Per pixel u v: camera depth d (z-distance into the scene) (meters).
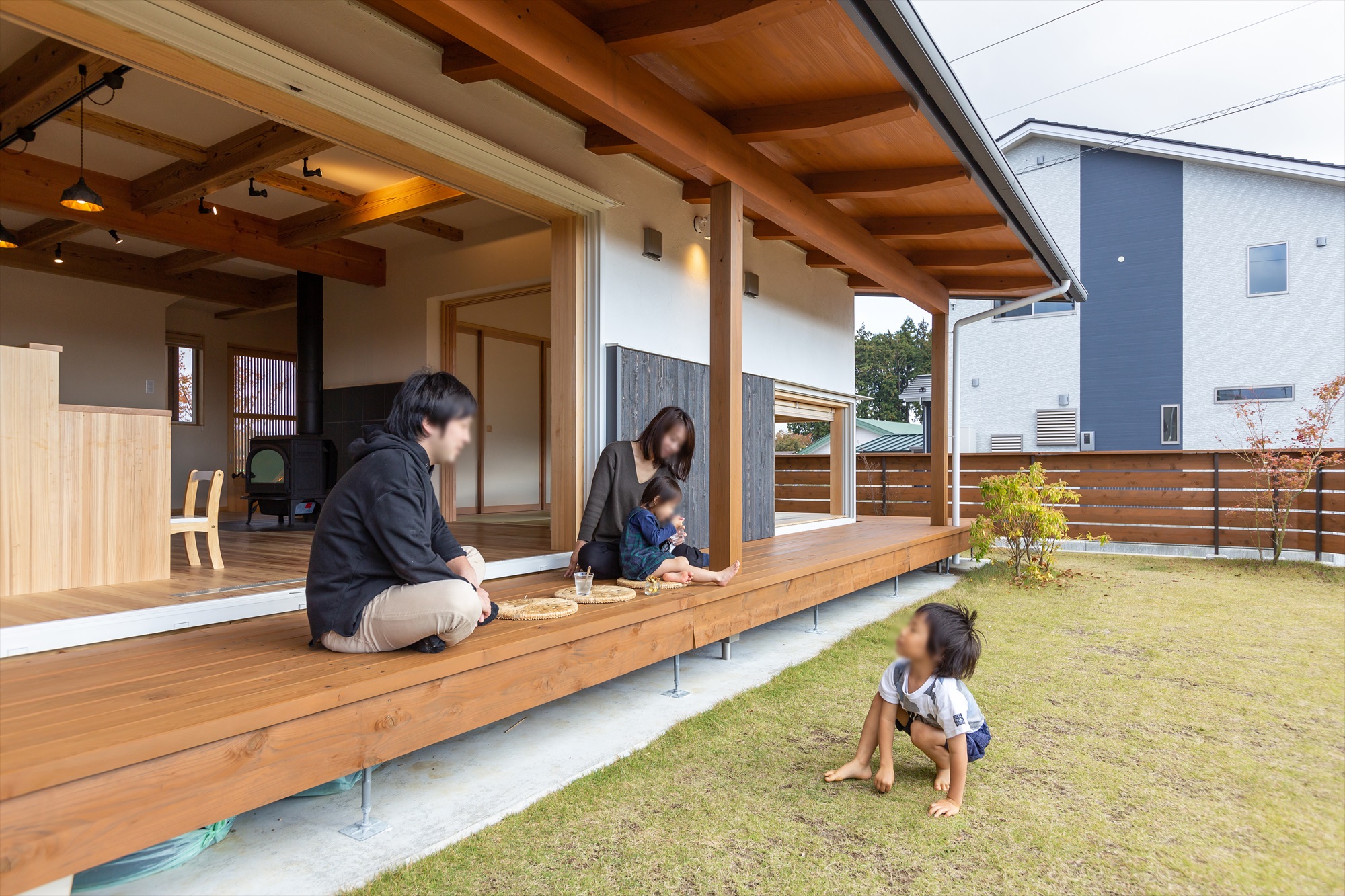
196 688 1.90
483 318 8.53
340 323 8.25
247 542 5.68
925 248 6.41
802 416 7.83
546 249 6.47
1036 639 4.50
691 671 3.93
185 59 2.54
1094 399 13.80
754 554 5.17
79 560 3.18
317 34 2.90
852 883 1.85
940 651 2.25
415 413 2.27
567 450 4.45
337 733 1.92
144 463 3.41
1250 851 2.00
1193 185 13.03
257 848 2.04
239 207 6.81
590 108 3.03
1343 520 7.70
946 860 1.96
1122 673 3.74
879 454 10.54
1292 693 3.40
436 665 2.15
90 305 8.57
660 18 2.89
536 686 2.54
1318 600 5.82
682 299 5.32
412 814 2.27
